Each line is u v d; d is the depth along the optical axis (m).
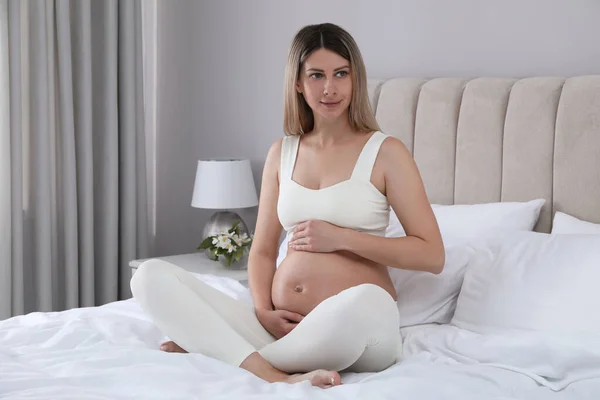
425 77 3.23
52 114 3.89
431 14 3.19
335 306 1.90
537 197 2.71
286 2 3.74
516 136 2.75
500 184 2.82
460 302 2.29
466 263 2.39
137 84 4.14
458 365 1.86
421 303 2.33
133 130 4.10
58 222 3.97
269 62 3.85
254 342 2.14
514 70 2.96
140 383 1.76
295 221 2.25
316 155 2.29
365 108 2.26
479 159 2.86
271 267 2.38
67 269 3.93
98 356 1.96
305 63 2.22
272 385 1.78
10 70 3.65
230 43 4.02
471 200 2.89
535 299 2.11
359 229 2.21
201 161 3.80
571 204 2.62
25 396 1.67
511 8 2.95
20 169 3.71
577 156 2.60
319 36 2.21
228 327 2.00
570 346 1.79
